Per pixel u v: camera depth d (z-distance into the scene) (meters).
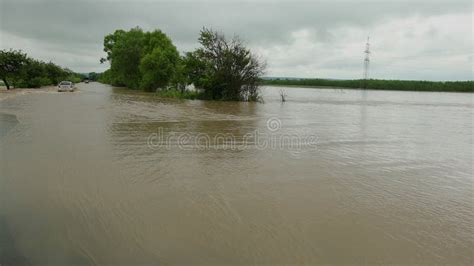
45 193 7.41
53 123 17.22
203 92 39.31
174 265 4.85
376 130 18.41
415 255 5.30
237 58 37.22
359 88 106.44
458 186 8.86
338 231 6.02
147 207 6.80
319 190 8.13
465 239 5.86
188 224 6.11
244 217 6.47
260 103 36.09
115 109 24.92
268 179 8.88
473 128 20.66
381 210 7.03
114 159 10.43
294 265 4.93
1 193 7.36
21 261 4.86
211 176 8.98
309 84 113.44
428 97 64.19
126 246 5.31
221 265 4.88
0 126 15.74
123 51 60.78
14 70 47.41
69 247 5.25
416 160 11.66
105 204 6.90
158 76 48.12
